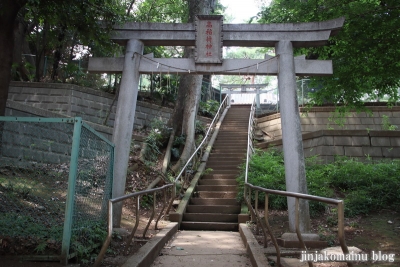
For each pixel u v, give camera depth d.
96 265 3.38
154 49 15.26
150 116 14.64
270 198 8.26
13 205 4.36
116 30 6.61
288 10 8.04
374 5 7.31
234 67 6.55
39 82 12.70
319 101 10.16
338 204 2.78
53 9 5.91
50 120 3.91
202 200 9.00
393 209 7.24
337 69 8.16
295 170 6.00
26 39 15.07
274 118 15.51
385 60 7.75
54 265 3.65
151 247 4.81
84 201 4.30
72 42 14.02
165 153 11.88
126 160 6.20
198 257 5.10
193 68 6.59
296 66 6.50
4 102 5.46
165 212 8.12
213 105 18.73
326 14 7.56
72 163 3.85
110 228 3.43
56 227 4.02
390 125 13.45
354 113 14.10
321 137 11.38
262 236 6.11
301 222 5.75
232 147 13.12
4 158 4.92
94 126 10.77
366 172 8.73
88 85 14.66
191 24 6.67
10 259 3.72
